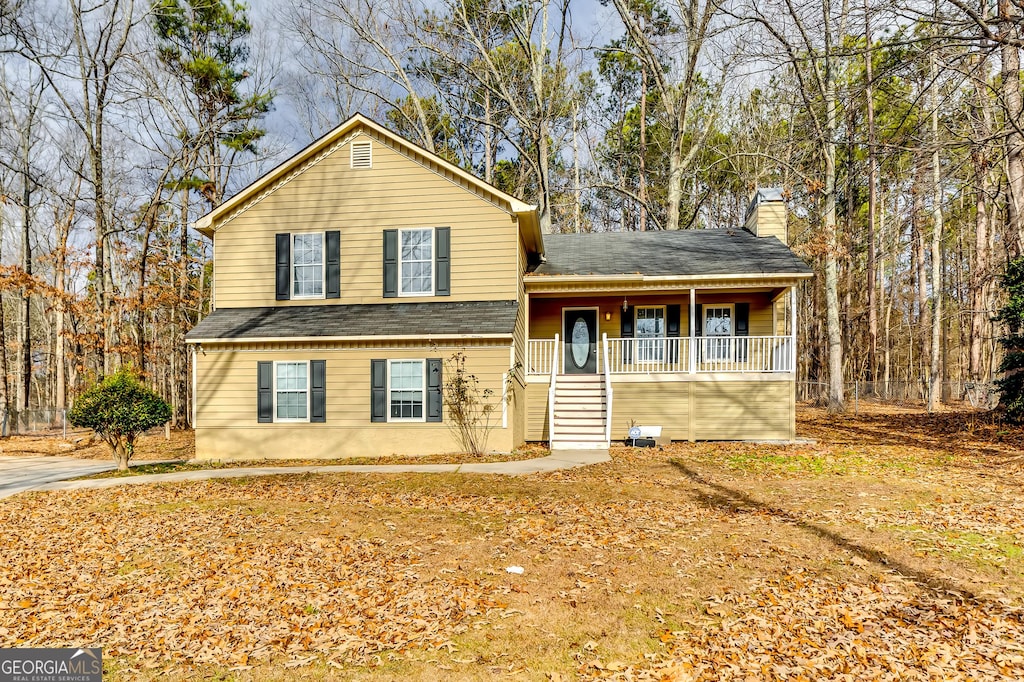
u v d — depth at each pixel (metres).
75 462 16.89
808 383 32.03
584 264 17.53
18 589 6.33
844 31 11.57
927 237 30.42
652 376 16.47
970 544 6.99
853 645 4.78
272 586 6.13
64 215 30.17
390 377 14.74
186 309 26.30
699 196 33.28
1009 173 15.52
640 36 26.05
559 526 7.89
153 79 24.59
